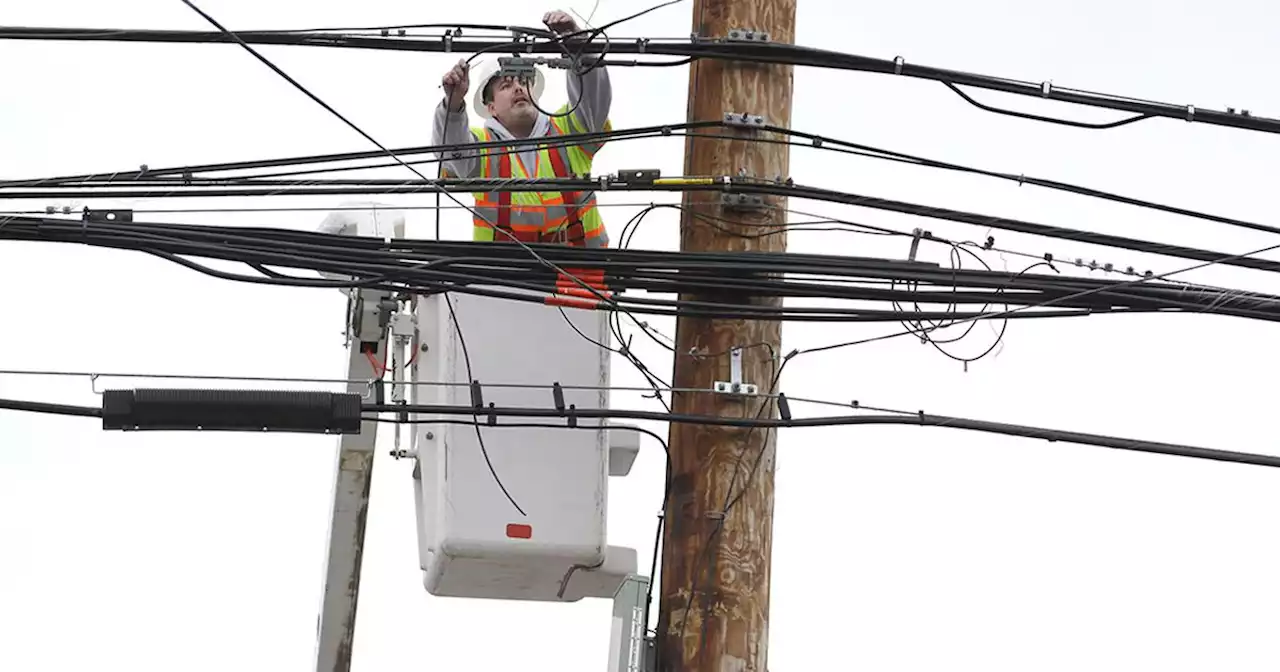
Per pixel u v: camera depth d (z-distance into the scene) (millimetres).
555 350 12875
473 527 12617
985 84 12664
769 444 12602
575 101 12711
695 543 12492
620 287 12391
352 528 14617
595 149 12812
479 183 12094
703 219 12594
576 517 12719
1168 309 12445
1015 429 12328
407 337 13500
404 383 12234
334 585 14727
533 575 12930
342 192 12062
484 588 13164
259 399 11812
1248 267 12750
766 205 12586
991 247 12523
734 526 12477
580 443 12805
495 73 12773
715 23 12711
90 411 11641
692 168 12695
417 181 12070
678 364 12656
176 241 11945
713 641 12406
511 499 12680
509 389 12773
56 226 11812
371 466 14508
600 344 12906
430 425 13086
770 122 12695
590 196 12695
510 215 12625
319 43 12227
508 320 12875
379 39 12281
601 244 12867
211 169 12109
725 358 12531
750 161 12617
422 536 13484
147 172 12047
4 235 11750
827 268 12383
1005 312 12461
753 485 12531
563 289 12266
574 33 12266
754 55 12617
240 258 12039
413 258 12188
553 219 12688
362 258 12125
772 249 12570
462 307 12852
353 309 13516
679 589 12492
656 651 12477
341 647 14828
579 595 13250
